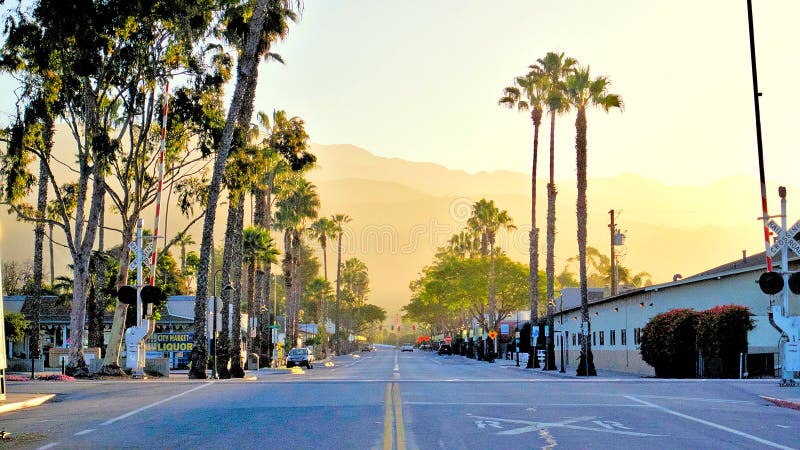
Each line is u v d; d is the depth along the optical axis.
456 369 59.09
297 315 99.12
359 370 58.50
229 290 42.38
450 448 12.79
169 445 13.13
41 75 36.78
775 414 18.30
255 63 43.19
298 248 96.44
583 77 47.69
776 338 37.12
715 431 15.10
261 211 65.56
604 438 14.04
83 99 38.78
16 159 37.50
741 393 23.97
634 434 14.58
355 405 19.59
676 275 67.25
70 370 36.56
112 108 40.28
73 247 37.53
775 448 13.04
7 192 37.81
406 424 15.81
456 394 22.84
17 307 66.19
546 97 59.59
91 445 13.16
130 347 32.84
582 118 47.88
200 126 40.50
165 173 40.75
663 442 13.62
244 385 27.11
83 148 40.06
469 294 97.69
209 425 15.78
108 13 34.59
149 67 37.50
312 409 18.69
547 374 48.06
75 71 35.28
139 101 38.72
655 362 41.53
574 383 28.00
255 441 13.53
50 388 26.12
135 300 32.53
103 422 16.39
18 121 36.75
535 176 66.38
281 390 24.55
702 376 39.31
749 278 41.09
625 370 54.19
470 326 127.94
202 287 36.72
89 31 34.62
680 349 40.09
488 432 14.73
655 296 48.91
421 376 42.97
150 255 32.53
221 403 20.36
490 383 27.92
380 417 16.97
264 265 71.69
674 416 17.56
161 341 58.09
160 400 21.44
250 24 38.91
